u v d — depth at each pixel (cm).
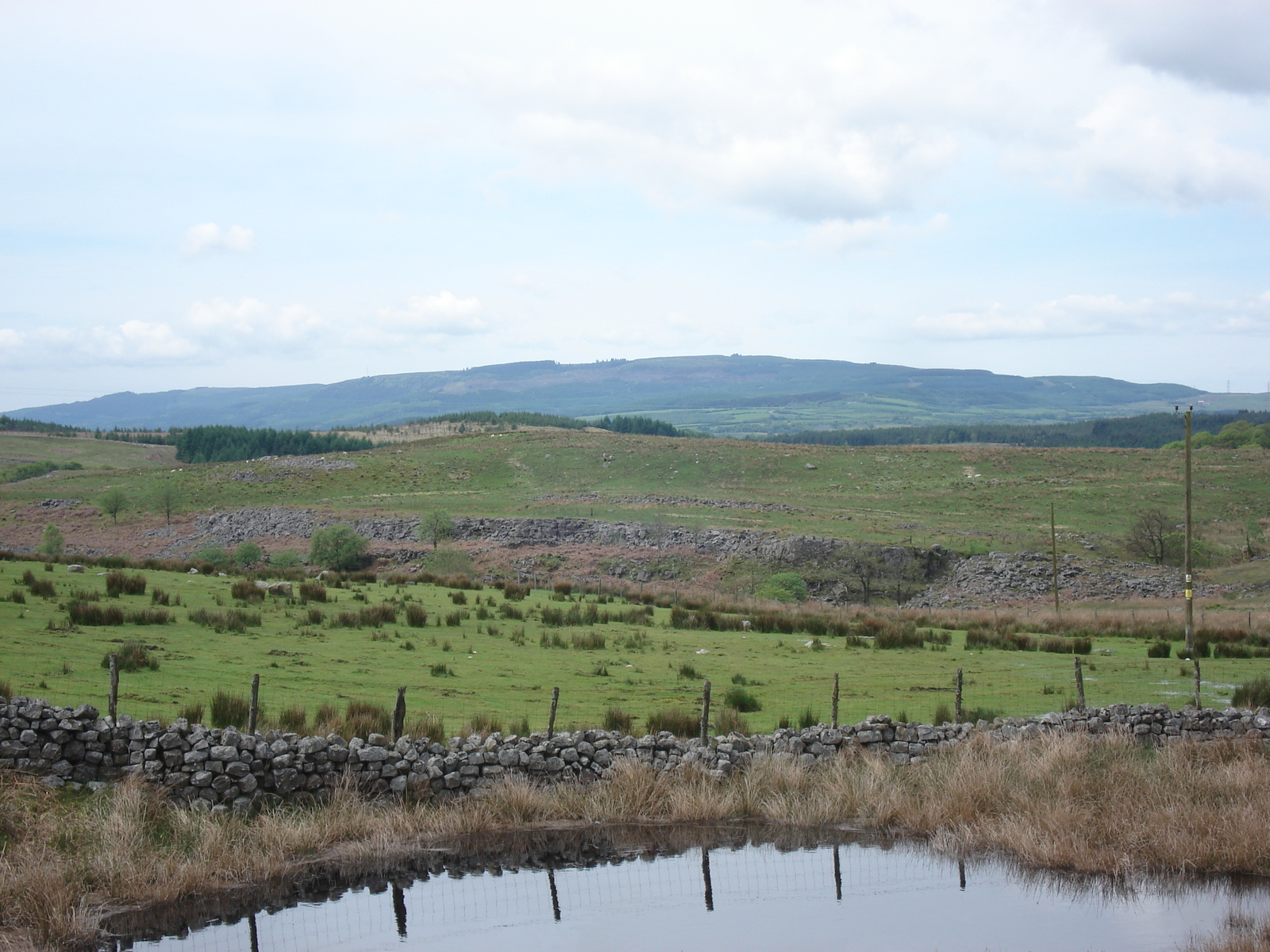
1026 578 7656
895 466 13488
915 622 5128
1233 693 2769
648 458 14662
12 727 1562
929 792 1795
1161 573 7656
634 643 3594
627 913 1370
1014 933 1324
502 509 11450
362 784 1688
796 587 7538
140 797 1491
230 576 5159
